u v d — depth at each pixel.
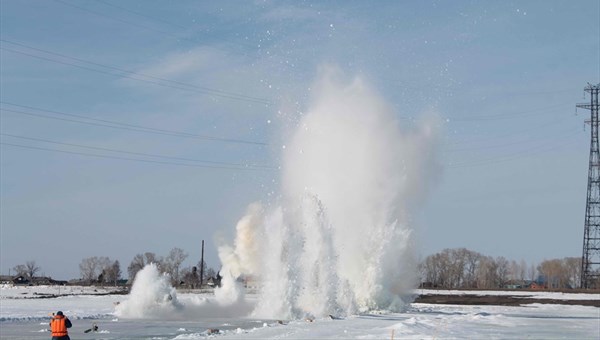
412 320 47.81
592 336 41.06
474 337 38.69
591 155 130.00
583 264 133.88
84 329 45.34
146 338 39.09
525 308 74.06
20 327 46.06
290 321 50.19
